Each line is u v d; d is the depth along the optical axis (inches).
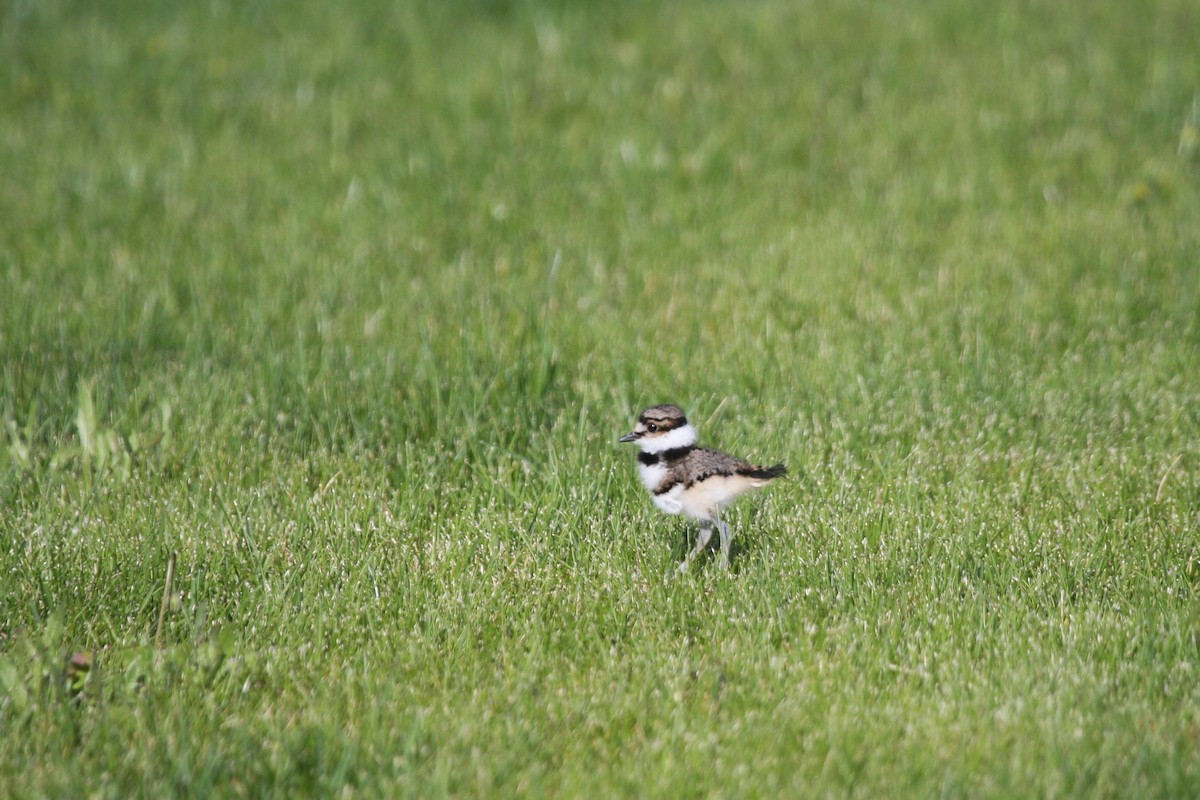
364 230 700.0
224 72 896.3
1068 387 516.7
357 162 780.6
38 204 725.3
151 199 737.6
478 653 353.1
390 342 571.8
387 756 303.7
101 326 584.1
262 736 314.2
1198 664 335.0
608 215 714.8
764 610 370.9
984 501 431.8
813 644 356.8
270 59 908.0
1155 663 336.2
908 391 517.3
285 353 554.6
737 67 882.8
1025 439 481.4
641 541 415.8
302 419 496.1
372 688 335.3
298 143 806.5
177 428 491.5
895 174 743.1
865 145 778.8
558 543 410.6
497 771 298.7
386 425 495.8
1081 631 353.1
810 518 424.8
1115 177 727.1
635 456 464.8
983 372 527.8
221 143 806.5
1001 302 600.7
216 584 387.9
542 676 343.0
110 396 514.3
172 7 1002.1
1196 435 478.9
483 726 317.7
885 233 677.9
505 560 402.9
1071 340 563.2
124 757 302.4
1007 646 344.8
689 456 397.7
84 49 926.4
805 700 327.3
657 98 845.8
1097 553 393.7
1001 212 697.0
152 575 390.3
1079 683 329.4
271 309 604.1
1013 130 781.9
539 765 300.4
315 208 726.5
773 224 695.1
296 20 979.9
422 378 527.2
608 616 370.3
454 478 460.8
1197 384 518.3
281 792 291.1
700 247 673.6
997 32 917.2
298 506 430.9
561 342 566.6
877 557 398.6
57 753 303.6
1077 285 617.9
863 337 570.3
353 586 383.9
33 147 797.9
